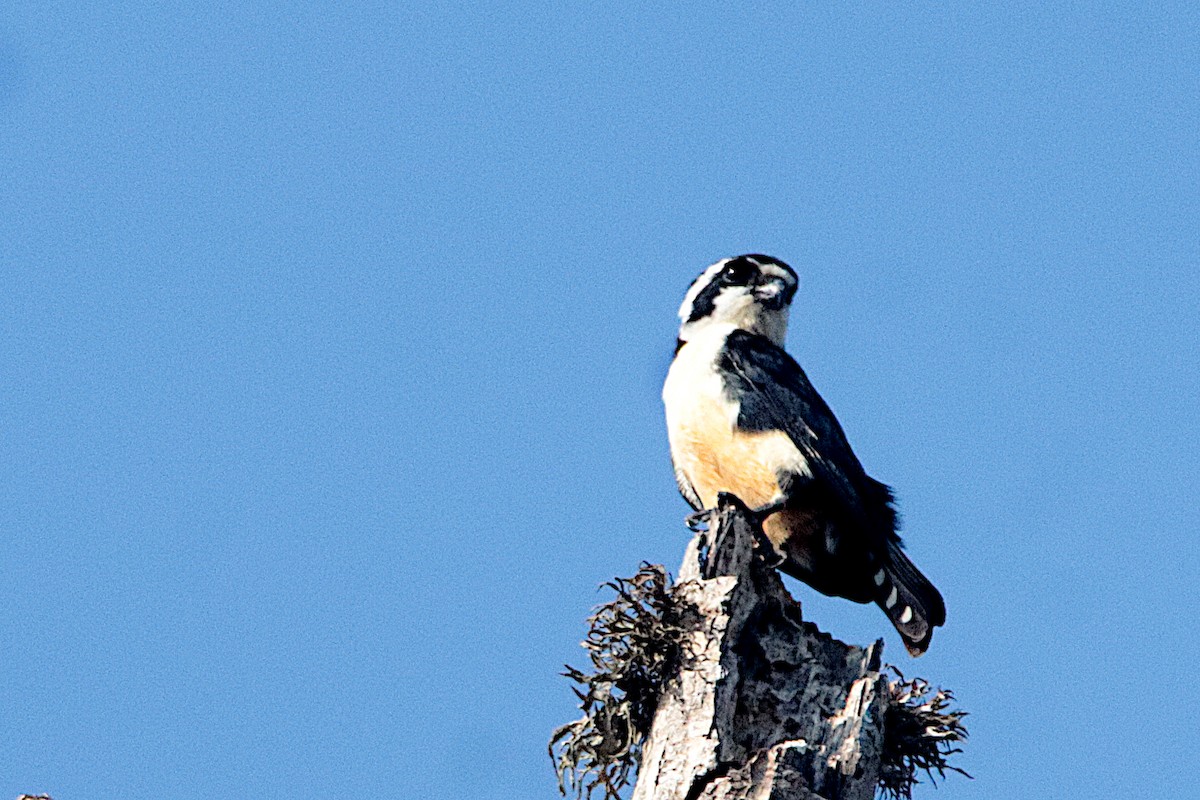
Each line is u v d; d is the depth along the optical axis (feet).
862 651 37.63
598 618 38.14
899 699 38.40
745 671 36.94
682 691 36.68
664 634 37.32
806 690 36.83
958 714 38.40
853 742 35.96
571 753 38.42
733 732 36.14
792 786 35.01
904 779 38.11
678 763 35.76
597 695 38.19
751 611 37.52
